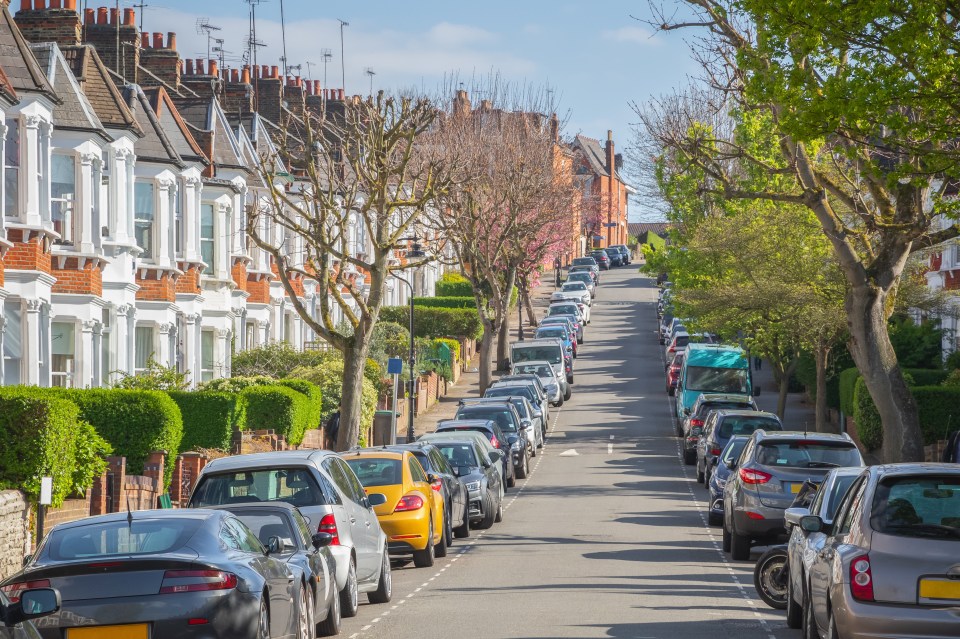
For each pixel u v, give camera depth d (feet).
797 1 86.28
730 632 77.10
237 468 82.07
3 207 137.80
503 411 209.87
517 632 77.30
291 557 69.31
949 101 85.56
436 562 119.85
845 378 240.32
